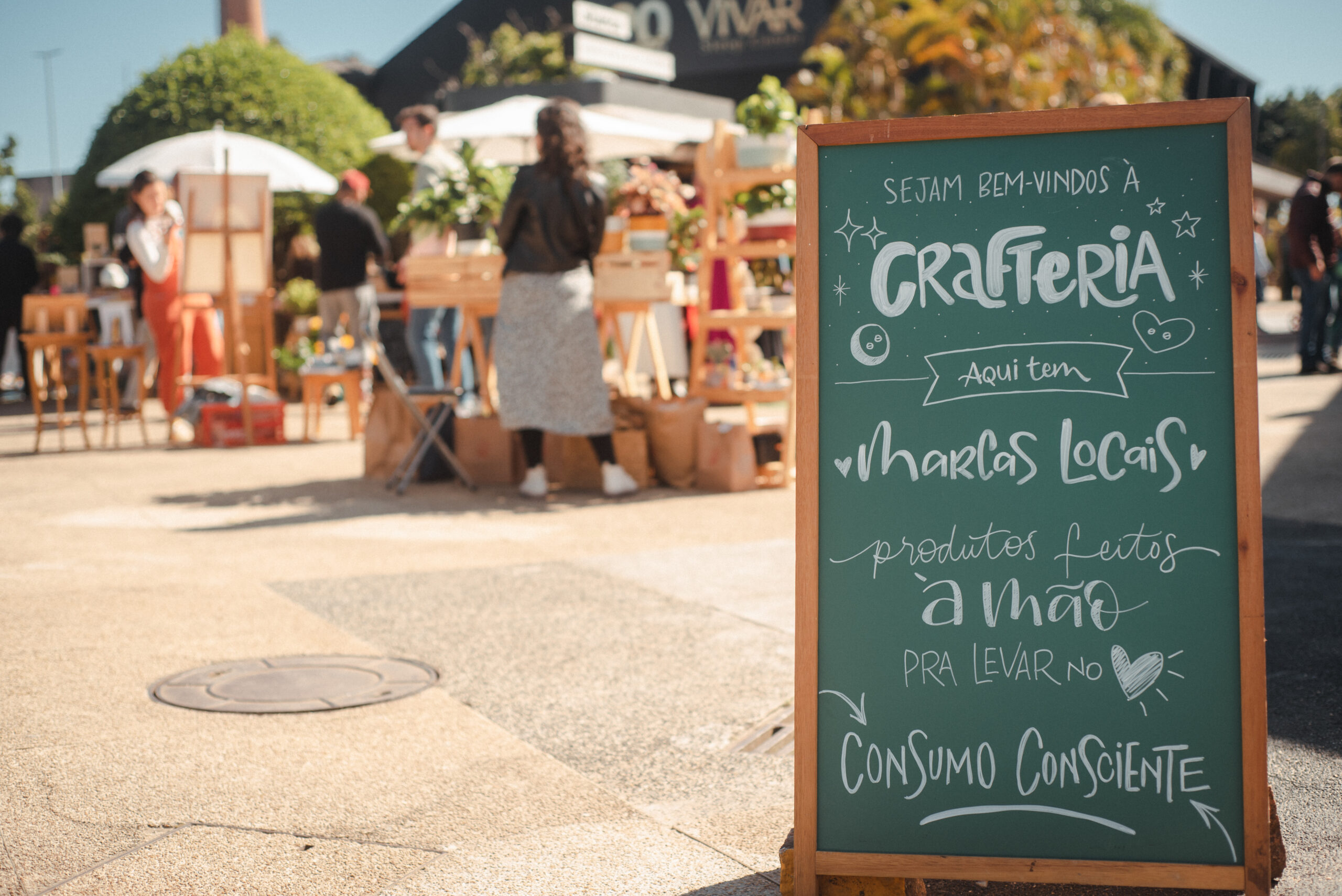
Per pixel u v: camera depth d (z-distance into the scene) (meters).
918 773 2.33
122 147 15.98
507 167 9.52
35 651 3.96
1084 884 2.27
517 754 3.09
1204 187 2.27
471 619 4.35
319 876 2.42
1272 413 9.23
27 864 2.47
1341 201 13.66
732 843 2.58
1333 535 5.31
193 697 3.51
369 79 32.41
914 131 2.35
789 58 27.44
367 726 3.29
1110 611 2.29
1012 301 2.34
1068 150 2.32
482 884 2.39
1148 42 31.28
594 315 6.83
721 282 9.09
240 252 9.37
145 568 5.19
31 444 9.68
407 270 7.79
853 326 2.38
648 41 28.45
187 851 2.53
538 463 6.91
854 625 2.36
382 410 7.70
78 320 9.23
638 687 3.60
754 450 7.39
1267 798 2.20
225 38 16.53
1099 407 2.31
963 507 2.34
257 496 7.04
